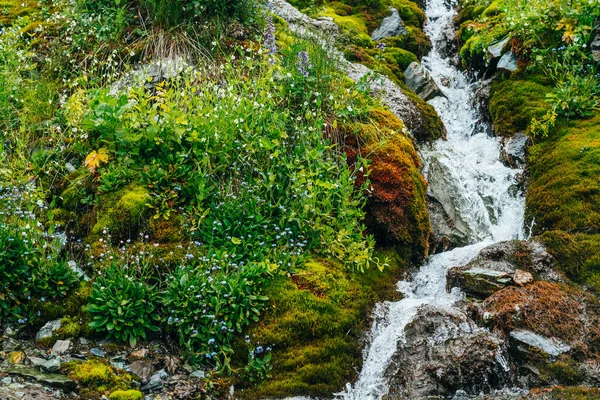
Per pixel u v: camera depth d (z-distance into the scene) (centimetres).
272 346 463
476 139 751
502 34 823
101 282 462
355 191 577
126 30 700
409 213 596
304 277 502
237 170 549
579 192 593
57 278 461
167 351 450
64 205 534
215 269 483
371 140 615
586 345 466
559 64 718
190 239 506
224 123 559
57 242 488
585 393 414
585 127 662
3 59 636
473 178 678
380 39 917
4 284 446
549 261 551
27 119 594
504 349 455
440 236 629
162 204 517
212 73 652
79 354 427
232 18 722
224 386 438
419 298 549
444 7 1051
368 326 501
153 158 541
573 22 739
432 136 742
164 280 482
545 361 450
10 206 509
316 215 547
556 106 680
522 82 743
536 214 614
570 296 504
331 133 608
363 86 639
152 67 653
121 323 446
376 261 562
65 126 598
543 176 636
